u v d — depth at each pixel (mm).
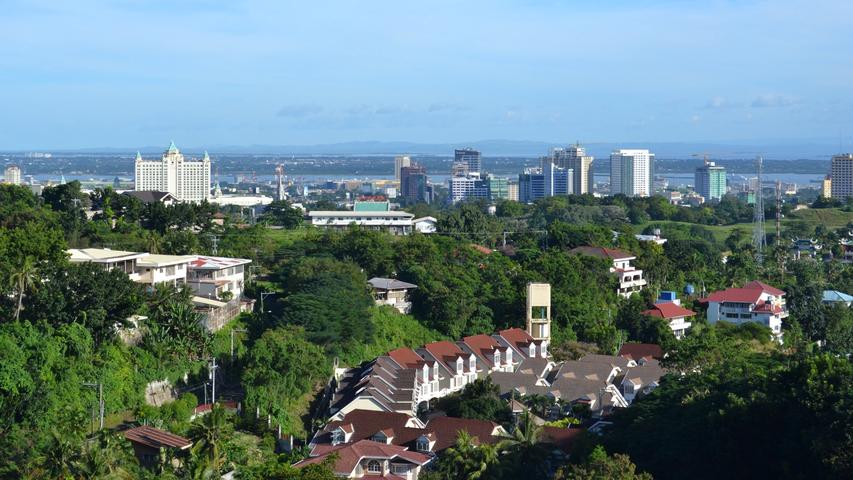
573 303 198125
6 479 101312
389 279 195375
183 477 106500
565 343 187375
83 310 131375
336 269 185625
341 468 115188
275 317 167000
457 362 163125
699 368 150000
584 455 118500
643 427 125500
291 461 122000
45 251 143000
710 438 115500
